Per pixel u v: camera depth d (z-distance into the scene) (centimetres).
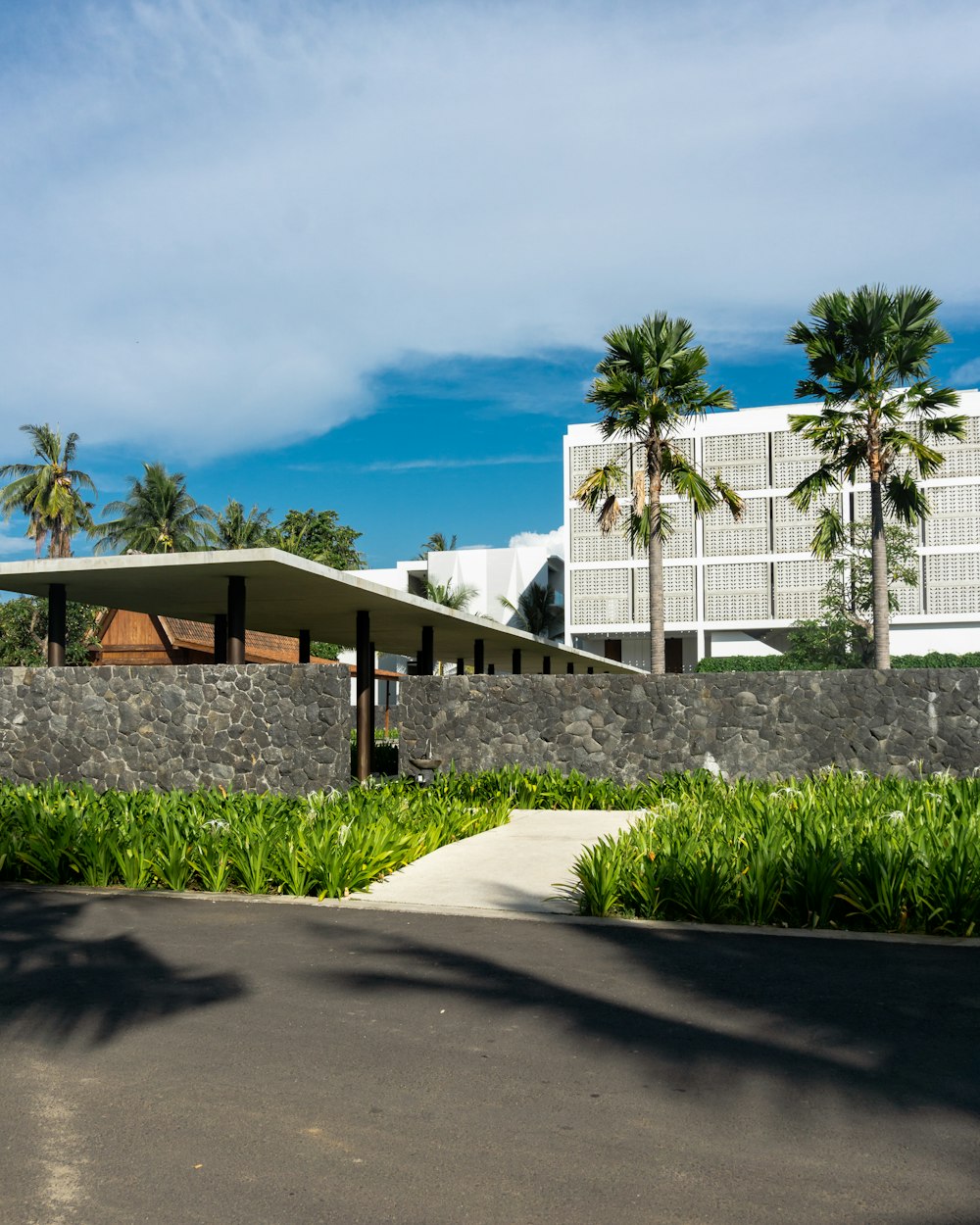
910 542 5447
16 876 976
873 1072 449
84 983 601
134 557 1541
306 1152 378
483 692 1706
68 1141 389
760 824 910
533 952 674
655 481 3048
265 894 881
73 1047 491
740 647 5866
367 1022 526
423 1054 477
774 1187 348
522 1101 422
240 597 1641
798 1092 428
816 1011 539
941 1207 333
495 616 6769
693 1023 520
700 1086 436
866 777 1336
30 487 5944
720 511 5819
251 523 6875
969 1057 466
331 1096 430
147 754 1566
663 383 3005
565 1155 373
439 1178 357
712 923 761
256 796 1254
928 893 734
